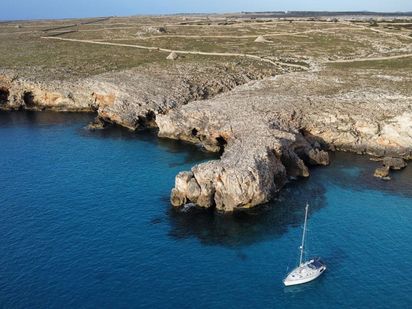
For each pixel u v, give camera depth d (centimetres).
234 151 7750
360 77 11806
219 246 6053
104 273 5516
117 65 14375
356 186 7644
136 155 9200
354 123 9244
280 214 6788
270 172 7338
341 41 17500
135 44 17900
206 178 6919
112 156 9175
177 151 9375
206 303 5053
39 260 5753
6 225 6556
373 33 18888
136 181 7969
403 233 6294
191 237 6253
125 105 11150
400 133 8881
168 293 5200
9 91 13125
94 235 6300
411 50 15262
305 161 8538
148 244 6091
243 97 10531
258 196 6919
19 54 16388
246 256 5841
